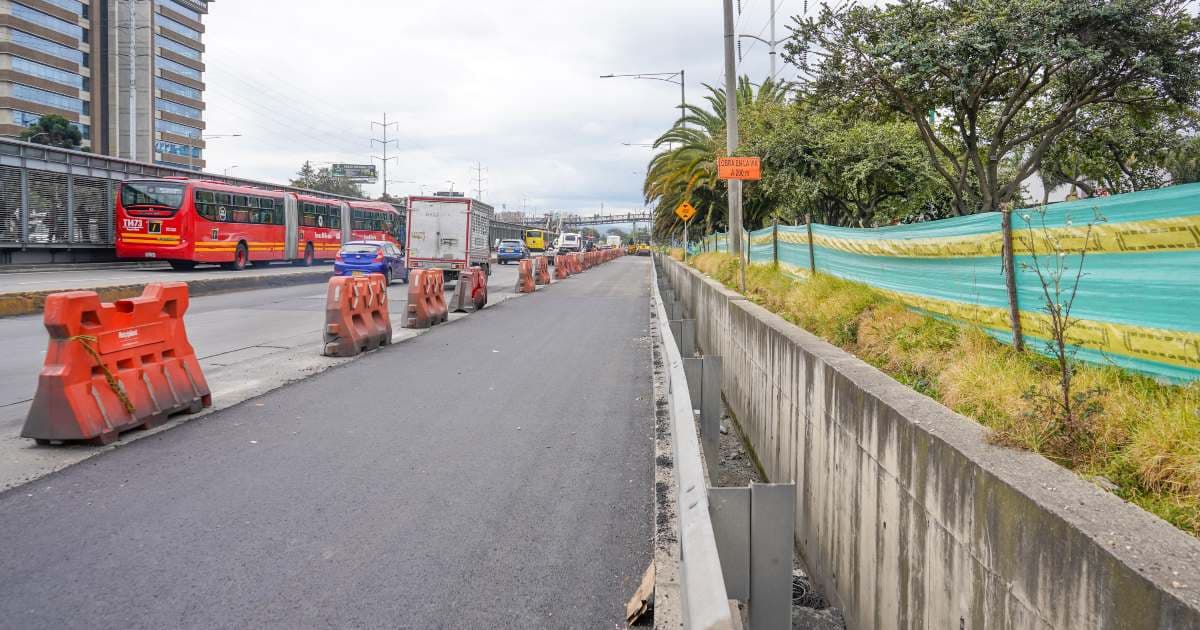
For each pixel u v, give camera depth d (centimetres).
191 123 11231
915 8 1160
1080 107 1145
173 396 747
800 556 601
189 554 436
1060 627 237
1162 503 279
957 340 571
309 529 478
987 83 1141
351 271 2777
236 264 3366
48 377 636
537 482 584
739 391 989
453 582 410
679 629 298
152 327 740
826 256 1105
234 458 624
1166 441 299
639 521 507
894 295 775
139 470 586
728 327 1127
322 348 1256
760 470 805
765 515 315
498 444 690
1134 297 391
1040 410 348
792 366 645
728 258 2012
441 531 482
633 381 1020
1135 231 390
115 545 446
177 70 10856
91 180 3077
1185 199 356
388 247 2936
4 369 1025
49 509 501
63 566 416
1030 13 1013
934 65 1105
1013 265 512
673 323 842
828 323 819
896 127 1853
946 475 323
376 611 375
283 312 1842
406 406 837
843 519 481
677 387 433
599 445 695
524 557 446
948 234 630
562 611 381
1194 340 351
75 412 635
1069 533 234
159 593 387
